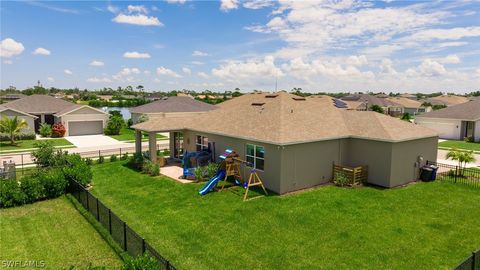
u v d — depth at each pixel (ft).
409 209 48.16
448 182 64.18
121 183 63.46
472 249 36.04
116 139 136.46
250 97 102.22
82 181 59.31
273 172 56.90
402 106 261.65
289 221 43.68
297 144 57.26
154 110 163.32
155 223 43.37
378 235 39.42
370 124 66.64
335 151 64.54
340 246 36.68
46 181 54.39
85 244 38.01
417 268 32.22
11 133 120.06
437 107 267.39
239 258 34.19
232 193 56.65
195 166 71.67
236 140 65.51
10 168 67.15
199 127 76.64
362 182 62.90
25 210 49.03
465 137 131.23
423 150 66.44
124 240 36.06
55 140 131.34
